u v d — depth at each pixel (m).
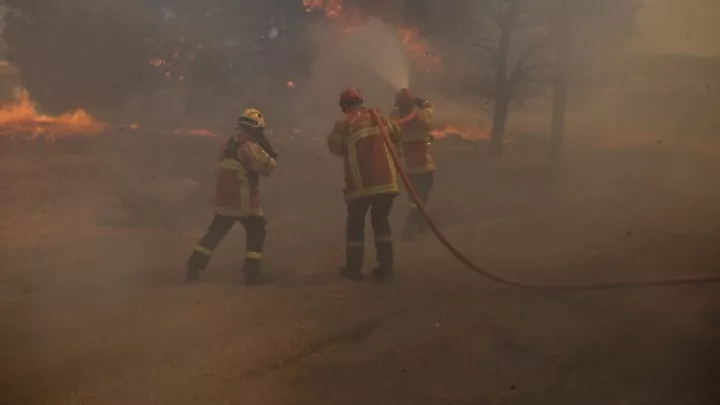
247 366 4.60
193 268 6.74
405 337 5.05
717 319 5.30
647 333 5.04
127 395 4.21
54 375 4.51
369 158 6.62
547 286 6.11
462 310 5.60
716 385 4.21
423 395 4.17
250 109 6.72
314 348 4.89
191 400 4.14
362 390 4.24
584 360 4.62
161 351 4.87
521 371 4.47
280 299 6.02
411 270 6.96
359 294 6.15
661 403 4.02
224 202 6.57
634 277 6.45
